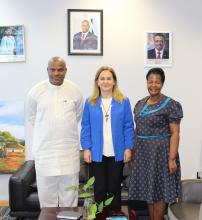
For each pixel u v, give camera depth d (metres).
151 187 2.63
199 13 3.71
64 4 3.67
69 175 2.83
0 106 3.77
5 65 3.73
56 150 2.79
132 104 3.80
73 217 2.30
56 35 3.71
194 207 2.70
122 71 3.76
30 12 3.67
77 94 2.90
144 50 3.74
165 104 2.62
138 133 2.70
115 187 2.68
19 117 3.78
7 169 3.82
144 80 3.78
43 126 2.79
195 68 3.78
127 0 3.69
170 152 2.62
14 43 3.70
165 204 2.82
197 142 3.84
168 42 3.73
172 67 3.77
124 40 3.72
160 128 2.64
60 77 2.76
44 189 2.86
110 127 2.64
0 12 3.66
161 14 3.71
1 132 3.80
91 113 2.67
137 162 2.71
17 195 3.11
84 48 3.72
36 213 3.17
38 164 2.83
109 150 2.64
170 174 2.64
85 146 2.70
